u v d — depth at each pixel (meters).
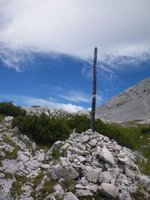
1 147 19.42
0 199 15.99
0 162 18.14
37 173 17.88
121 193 16.36
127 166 19.55
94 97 23.58
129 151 25.20
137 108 103.31
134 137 32.53
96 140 19.78
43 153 20.11
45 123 22.28
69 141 20.38
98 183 16.62
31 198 15.99
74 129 25.08
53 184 16.44
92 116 23.48
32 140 21.31
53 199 15.35
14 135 21.36
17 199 16.03
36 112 30.19
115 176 17.27
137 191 17.08
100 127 26.28
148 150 27.81
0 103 27.05
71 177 16.69
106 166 17.67
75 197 15.45
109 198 15.96
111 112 112.81
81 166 17.22
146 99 111.19
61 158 17.70
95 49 23.80
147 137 32.19
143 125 40.59
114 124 38.84
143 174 20.53
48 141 21.55
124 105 116.88
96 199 15.74
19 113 26.89
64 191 15.92
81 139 20.19
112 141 21.06
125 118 97.19
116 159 18.38
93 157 18.19
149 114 91.38
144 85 129.62
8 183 16.84
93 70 23.84
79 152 18.42
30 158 19.20
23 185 16.88
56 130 22.11
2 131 21.84
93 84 23.72
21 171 17.89
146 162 24.39
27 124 21.78
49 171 17.56
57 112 32.38
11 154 19.06
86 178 16.69
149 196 17.22
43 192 16.12
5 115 26.09
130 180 17.70
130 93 129.12
